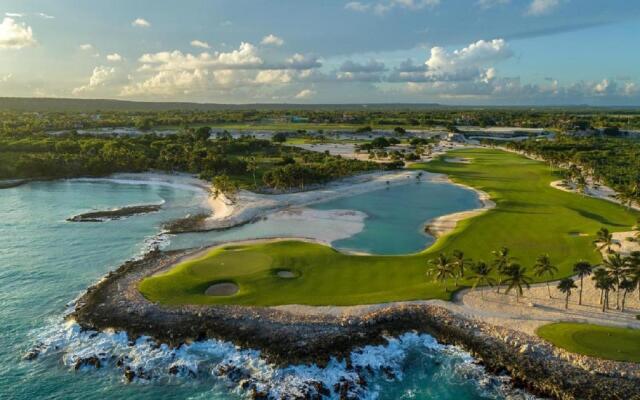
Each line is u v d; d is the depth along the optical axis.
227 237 114.06
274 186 165.00
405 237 115.88
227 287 80.50
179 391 55.94
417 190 172.88
